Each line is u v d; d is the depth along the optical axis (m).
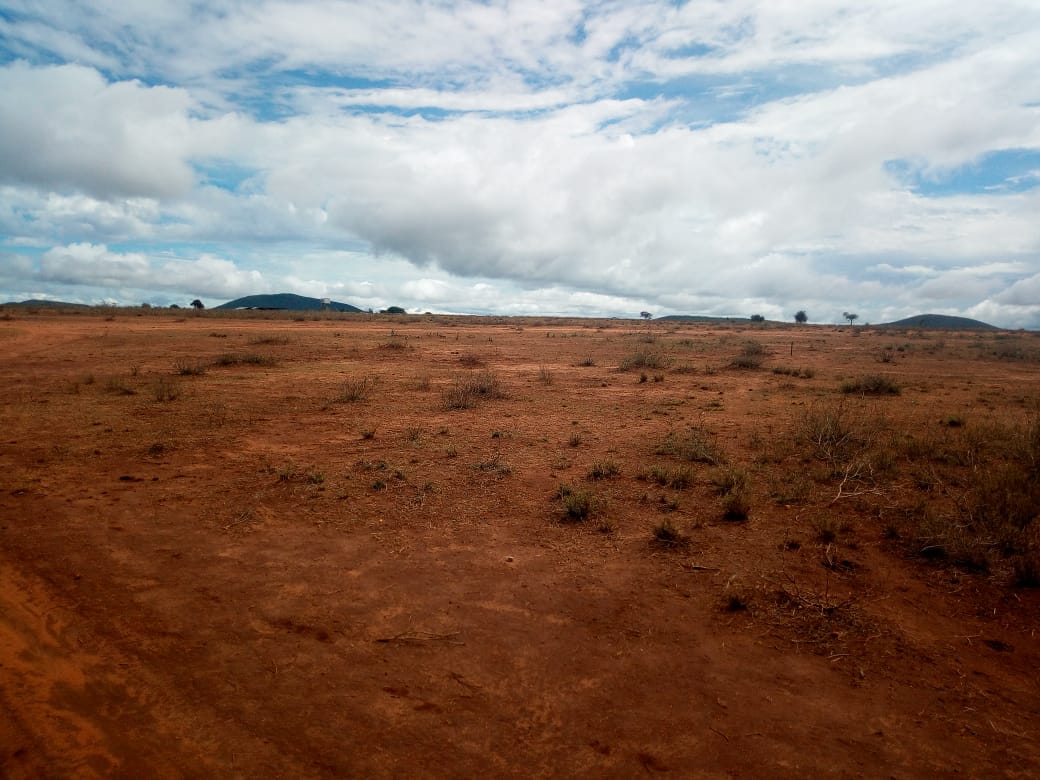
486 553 5.22
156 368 17.02
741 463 7.81
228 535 5.50
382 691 3.46
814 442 8.66
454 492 6.69
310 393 13.23
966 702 3.38
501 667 3.70
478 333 40.34
